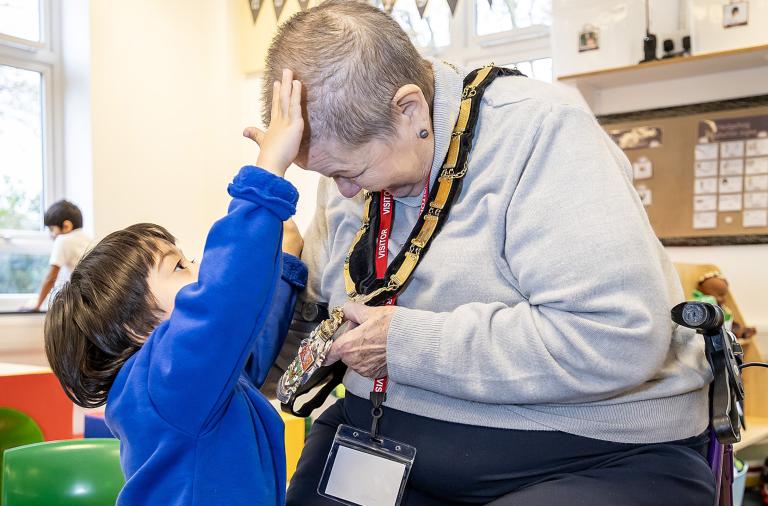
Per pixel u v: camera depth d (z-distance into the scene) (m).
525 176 0.94
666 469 0.90
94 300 1.04
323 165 1.00
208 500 0.92
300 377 1.03
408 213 1.10
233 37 4.75
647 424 0.93
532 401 0.89
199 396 0.91
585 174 0.91
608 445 0.93
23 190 4.17
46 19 4.22
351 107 0.94
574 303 0.86
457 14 4.14
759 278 3.26
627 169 1.02
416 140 1.00
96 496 1.44
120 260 1.07
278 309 1.23
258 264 0.92
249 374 1.21
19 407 2.57
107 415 1.00
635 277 0.84
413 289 1.04
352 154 0.97
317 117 0.95
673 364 0.96
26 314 3.73
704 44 3.10
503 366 0.89
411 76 0.99
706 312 0.88
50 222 3.87
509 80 1.08
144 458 0.93
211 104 4.80
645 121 3.49
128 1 4.39
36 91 4.23
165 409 0.91
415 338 0.93
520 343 0.88
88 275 1.07
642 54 3.29
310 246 1.30
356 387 1.14
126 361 1.02
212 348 0.90
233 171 4.77
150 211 4.50
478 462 0.97
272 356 1.23
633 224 0.87
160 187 4.56
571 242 0.88
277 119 0.95
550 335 0.87
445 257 1.00
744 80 3.27
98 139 4.22
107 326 1.04
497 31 4.05
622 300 0.84
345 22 0.97
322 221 1.29
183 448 0.93
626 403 0.93
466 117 1.03
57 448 1.47
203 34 4.81
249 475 0.96
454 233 1.01
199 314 0.90
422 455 1.02
